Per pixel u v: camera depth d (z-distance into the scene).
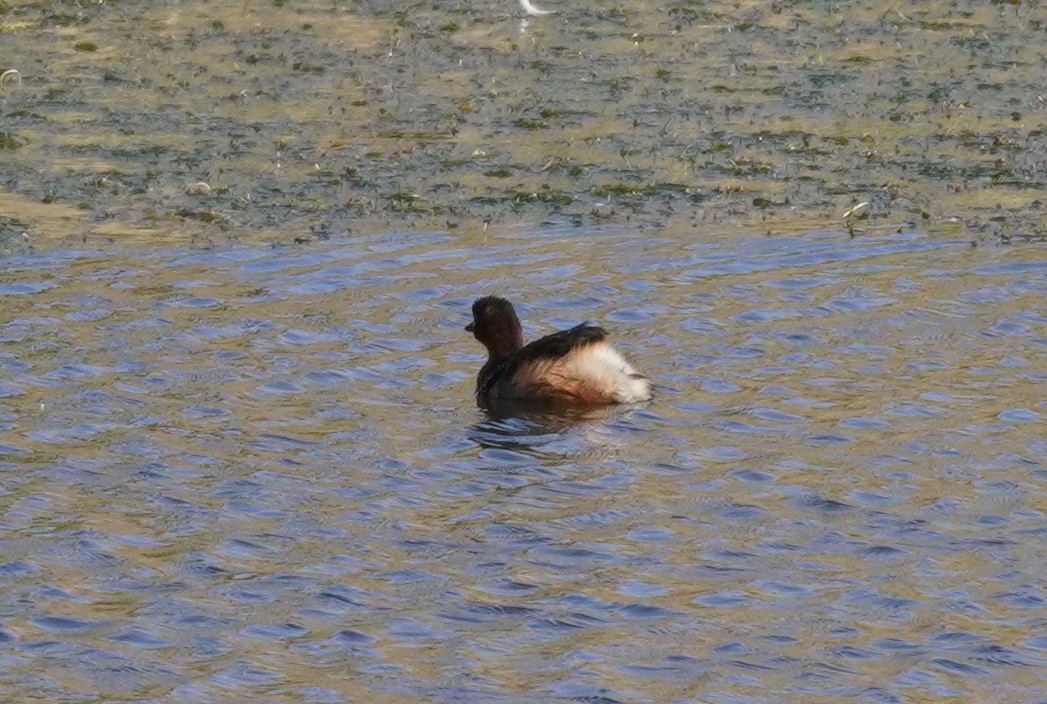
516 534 13.27
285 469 14.45
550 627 11.90
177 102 26.17
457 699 10.97
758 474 14.27
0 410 15.55
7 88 26.73
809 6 31.52
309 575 12.65
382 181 22.84
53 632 11.84
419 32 29.94
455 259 19.92
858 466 14.40
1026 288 18.58
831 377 16.28
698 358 16.83
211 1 31.89
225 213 21.62
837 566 12.74
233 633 11.84
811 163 23.52
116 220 21.34
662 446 14.87
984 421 15.25
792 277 19.09
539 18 30.80
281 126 25.12
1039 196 22.05
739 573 12.65
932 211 21.48
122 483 14.16
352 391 16.14
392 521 13.51
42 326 17.66
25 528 13.37
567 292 18.75
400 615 12.06
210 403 15.79
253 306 18.34
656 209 21.73
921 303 18.17
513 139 24.55
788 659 11.46
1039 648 11.59
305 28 30.20
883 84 27.03
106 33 29.78
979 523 13.38
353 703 10.92
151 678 11.26
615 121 25.31
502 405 15.84
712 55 28.61
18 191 22.42
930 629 11.84
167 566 12.79
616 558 12.89
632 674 11.29
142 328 17.64
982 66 27.88
